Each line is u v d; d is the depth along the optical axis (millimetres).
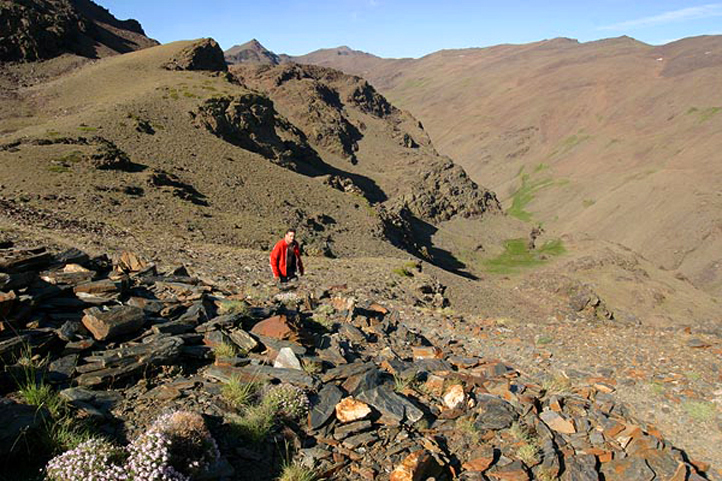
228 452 5258
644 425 8609
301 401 6355
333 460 5578
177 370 6844
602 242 154875
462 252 144750
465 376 9039
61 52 173875
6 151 65312
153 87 129375
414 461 5531
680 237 165125
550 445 7020
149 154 85312
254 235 60969
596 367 11578
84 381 5926
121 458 4496
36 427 4676
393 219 120812
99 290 8391
